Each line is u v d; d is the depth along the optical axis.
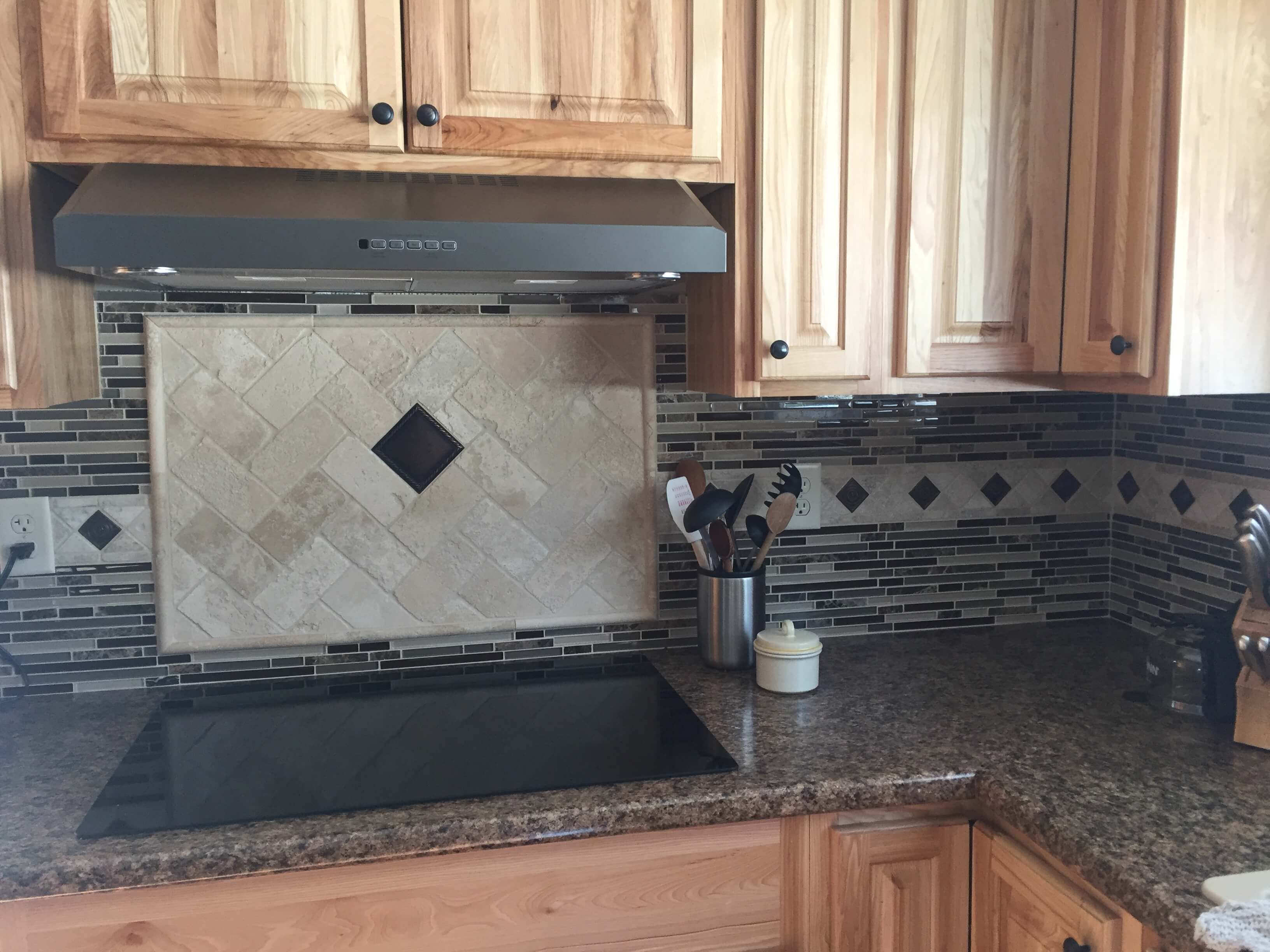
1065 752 1.39
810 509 1.91
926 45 1.56
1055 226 1.62
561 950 1.29
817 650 1.66
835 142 1.55
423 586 1.78
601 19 1.46
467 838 1.22
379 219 1.29
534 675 1.77
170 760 1.43
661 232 1.35
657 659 1.85
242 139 1.36
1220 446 1.75
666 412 1.84
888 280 1.60
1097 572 2.03
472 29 1.42
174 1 1.34
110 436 1.65
